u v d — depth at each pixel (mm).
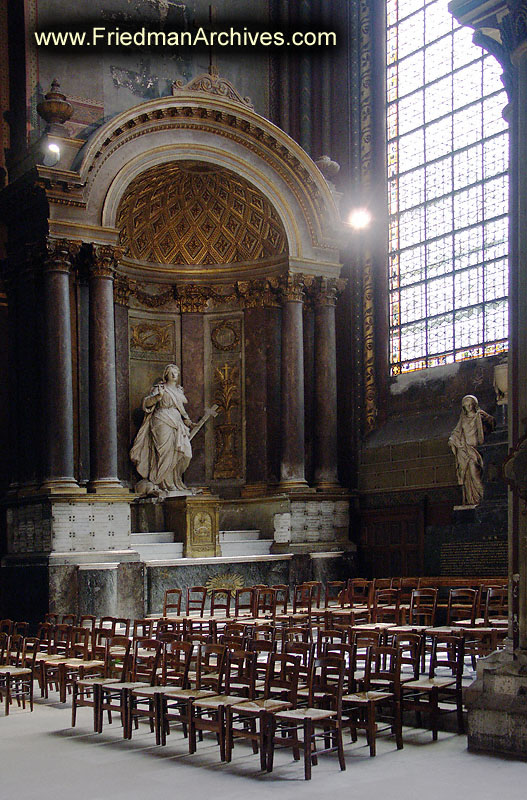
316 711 10148
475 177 24797
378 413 26734
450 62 25656
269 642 11195
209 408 27078
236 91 25797
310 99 28438
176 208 26703
